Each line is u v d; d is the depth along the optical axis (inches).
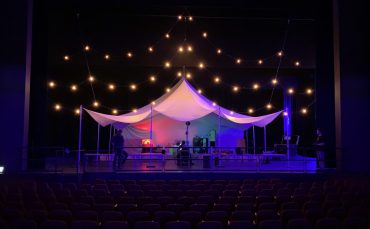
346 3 440.8
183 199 278.8
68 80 690.8
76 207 248.8
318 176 409.1
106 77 693.9
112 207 250.4
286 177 410.6
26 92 427.5
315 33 520.7
